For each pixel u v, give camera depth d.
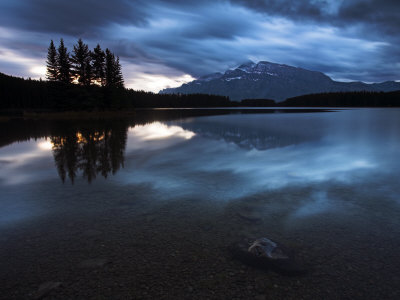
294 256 3.51
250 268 3.24
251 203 5.56
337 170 8.45
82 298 2.71
